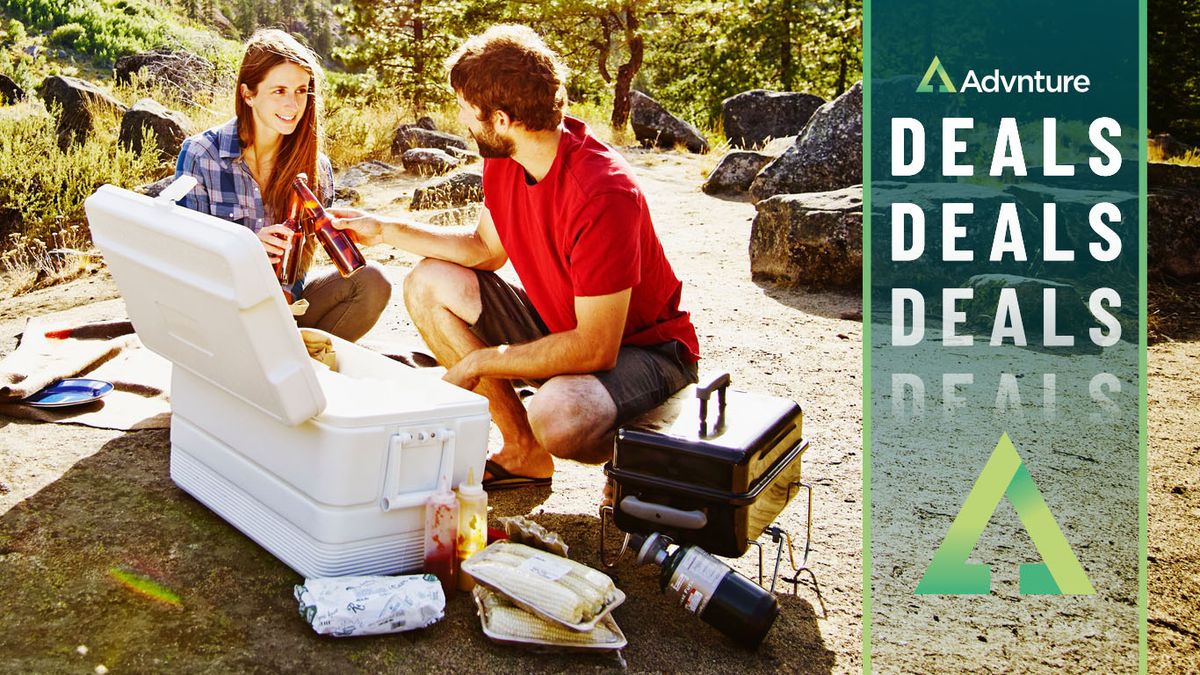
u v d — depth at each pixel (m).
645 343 2.92
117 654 2.18
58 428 3.33
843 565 2.87
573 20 24.33
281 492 2.52
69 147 8.48
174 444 2.94
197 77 12.44
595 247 2.64
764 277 6.49
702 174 10.98
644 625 2.47
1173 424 4.17
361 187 9.34
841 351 5.00
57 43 44.50
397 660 2.23
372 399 2.54
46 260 6.41
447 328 3.18
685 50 35.72
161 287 2.47
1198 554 3.05
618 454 2.46
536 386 3.23
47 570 2.48
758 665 2.33
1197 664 2.48
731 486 2.34
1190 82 25.75
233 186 3.29
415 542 2.51
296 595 2.34
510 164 2.87
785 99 13.89
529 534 2.52
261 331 2.21
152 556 2.58
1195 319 5.90
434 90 17.48
